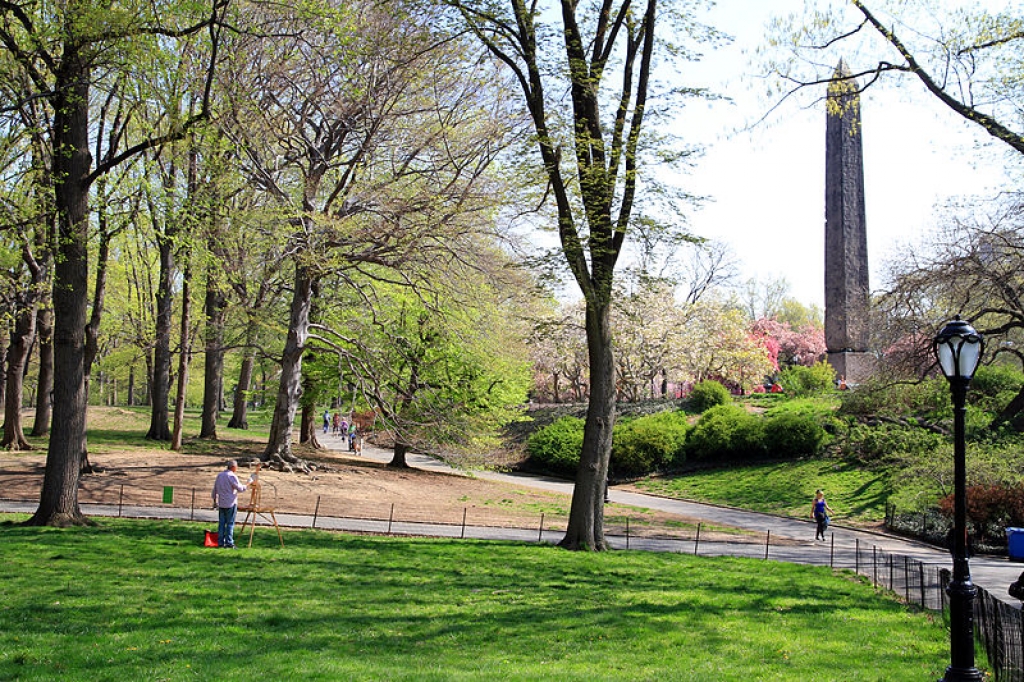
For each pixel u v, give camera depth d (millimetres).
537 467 51531
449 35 19859
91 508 22203
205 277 30688
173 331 39500
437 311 30281
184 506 23516
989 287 31312
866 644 11430
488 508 29406
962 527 8758
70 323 18266
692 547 23453
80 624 10344
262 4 18531
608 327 20531
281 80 26734
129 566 14359
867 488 35281
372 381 32594
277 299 34812
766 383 72250
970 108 17938
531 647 10492
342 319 33969
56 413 18375
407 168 28484
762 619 12922
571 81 19469
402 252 28438
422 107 28156
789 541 26531
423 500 29516
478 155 28109
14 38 17516
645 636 11375
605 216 19109
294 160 27797
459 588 14344
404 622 11578
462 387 36344
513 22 19344
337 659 9328
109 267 41844
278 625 10984
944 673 9344
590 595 14320
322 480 30109
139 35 16062
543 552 19344
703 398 54969
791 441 42250
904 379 36875
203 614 11273
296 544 18562
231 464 17547
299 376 32062
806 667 10023
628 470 47469
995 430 34594
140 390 92875
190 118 17797
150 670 8555
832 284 41281
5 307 29484
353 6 24703
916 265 33719
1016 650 9367
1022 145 17172
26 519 19297
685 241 19844
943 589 13398
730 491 39812
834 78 19438
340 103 26859
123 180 22031
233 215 25688
